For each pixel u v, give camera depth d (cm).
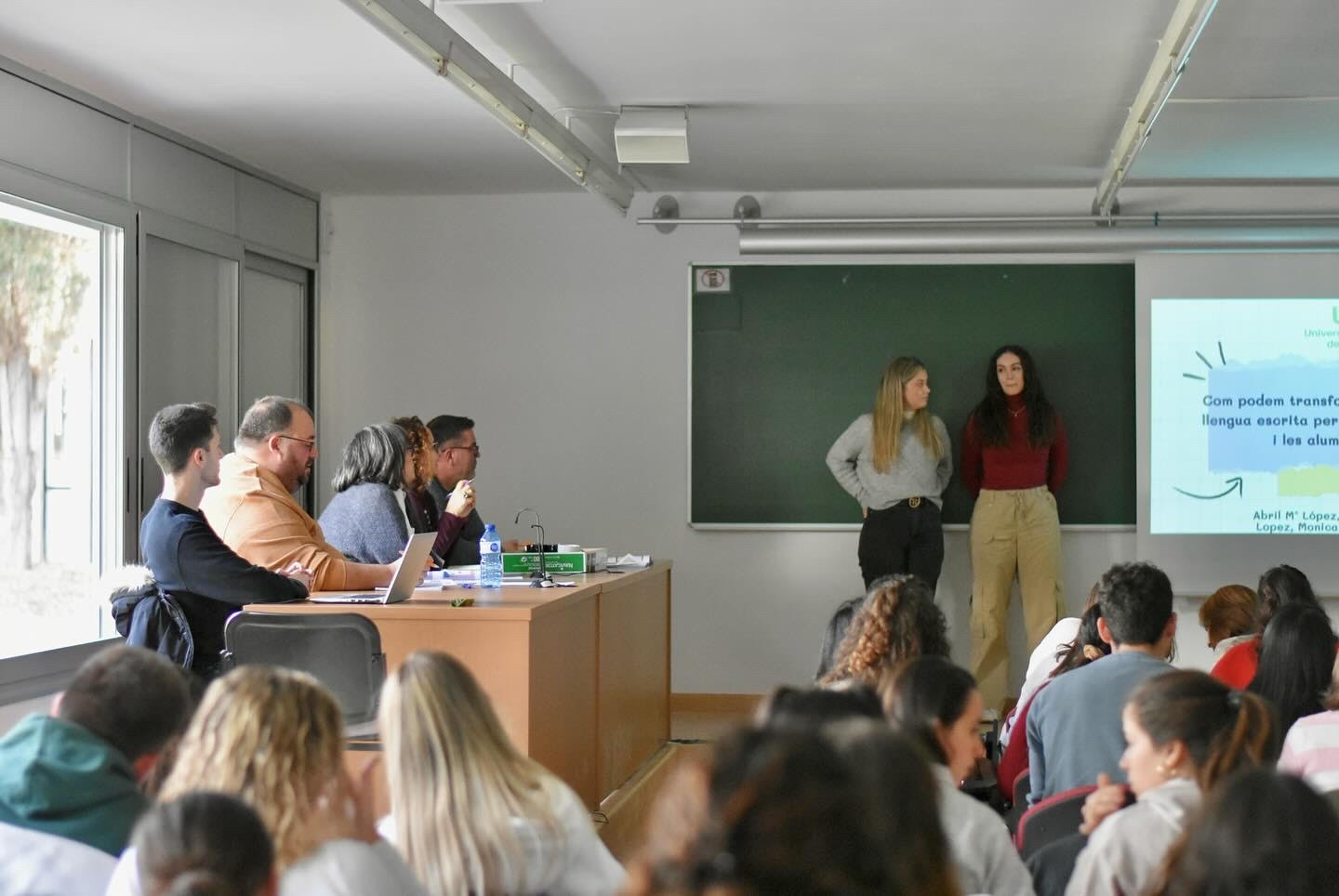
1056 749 294
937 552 728
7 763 189
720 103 586
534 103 538
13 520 523
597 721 474
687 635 773
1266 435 729
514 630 379
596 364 779
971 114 604
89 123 562
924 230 743
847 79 550
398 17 410
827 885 77
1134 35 495
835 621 349
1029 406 727
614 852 443
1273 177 712
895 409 728
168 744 203
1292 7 461
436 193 782
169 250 627
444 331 786
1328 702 299
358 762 345
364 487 483
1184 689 204
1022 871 218
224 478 430
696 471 771
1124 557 747
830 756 81
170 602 372
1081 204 751
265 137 644
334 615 352
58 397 552
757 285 767
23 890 183
